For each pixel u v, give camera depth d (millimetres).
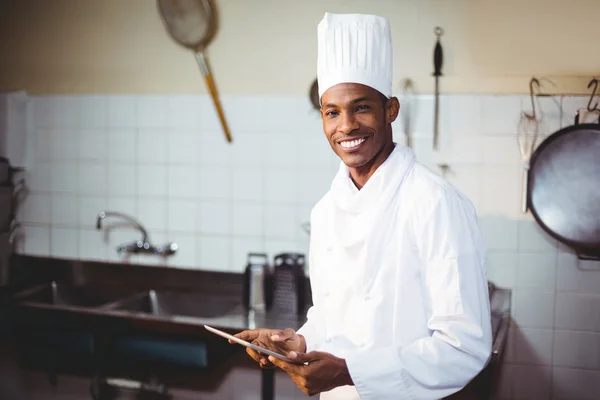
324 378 1202
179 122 2893
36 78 3088
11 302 2707
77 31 3008
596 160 2408
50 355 2670
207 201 2881
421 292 1275
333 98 1295
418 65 2568
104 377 2760
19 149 3098
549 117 2471
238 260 2855
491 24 2492
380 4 2594
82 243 3072
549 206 2461
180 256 2934
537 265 2523
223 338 2428
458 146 2551
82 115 3035
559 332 2525
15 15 3090
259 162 2793
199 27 2771
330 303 1421
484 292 1227
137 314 2496
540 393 2555
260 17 2740
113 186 3012
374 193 1322
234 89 2799
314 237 1505
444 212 1227
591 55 2426
